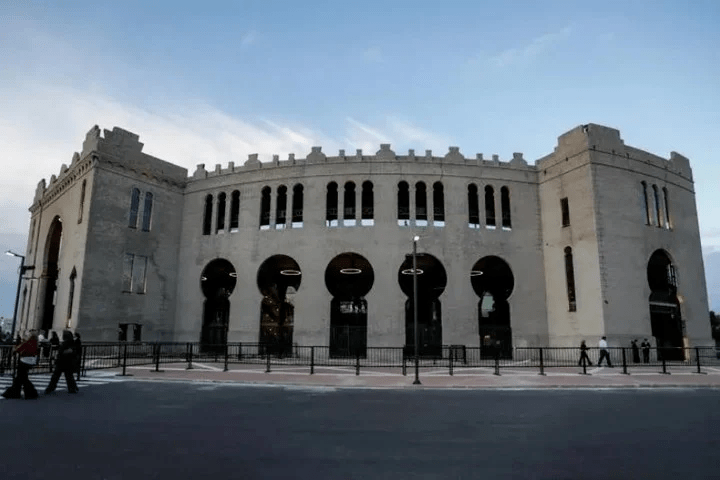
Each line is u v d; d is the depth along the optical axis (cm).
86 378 2047
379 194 3606
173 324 3888
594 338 3153
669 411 1289
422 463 745
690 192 3928
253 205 3803
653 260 3612
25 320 4447
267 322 4269
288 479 656
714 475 684
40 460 736
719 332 5909
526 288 3575
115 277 3550
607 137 3450
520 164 3784
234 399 1490
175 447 835
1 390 1563
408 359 3300
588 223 3303
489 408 1337
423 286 4234
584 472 698
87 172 3622
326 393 1673
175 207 4059
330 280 4375
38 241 4491
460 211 3606
